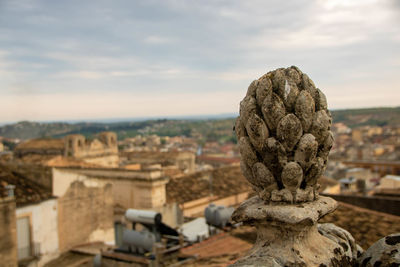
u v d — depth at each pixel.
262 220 2.87
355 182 29.88
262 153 2.88
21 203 20.33
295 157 2.82
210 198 27.52
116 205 25.55
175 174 37.25
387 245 3.06
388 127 176.62
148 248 12.66
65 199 22.55
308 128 2.86
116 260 12.68
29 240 20.67
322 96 2.99
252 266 2.60
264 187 2.95
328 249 2.95
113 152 60.22
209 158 84.31
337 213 10.33
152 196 23.58
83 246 23.09
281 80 2.89
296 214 2.70
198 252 11.70
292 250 2.78
